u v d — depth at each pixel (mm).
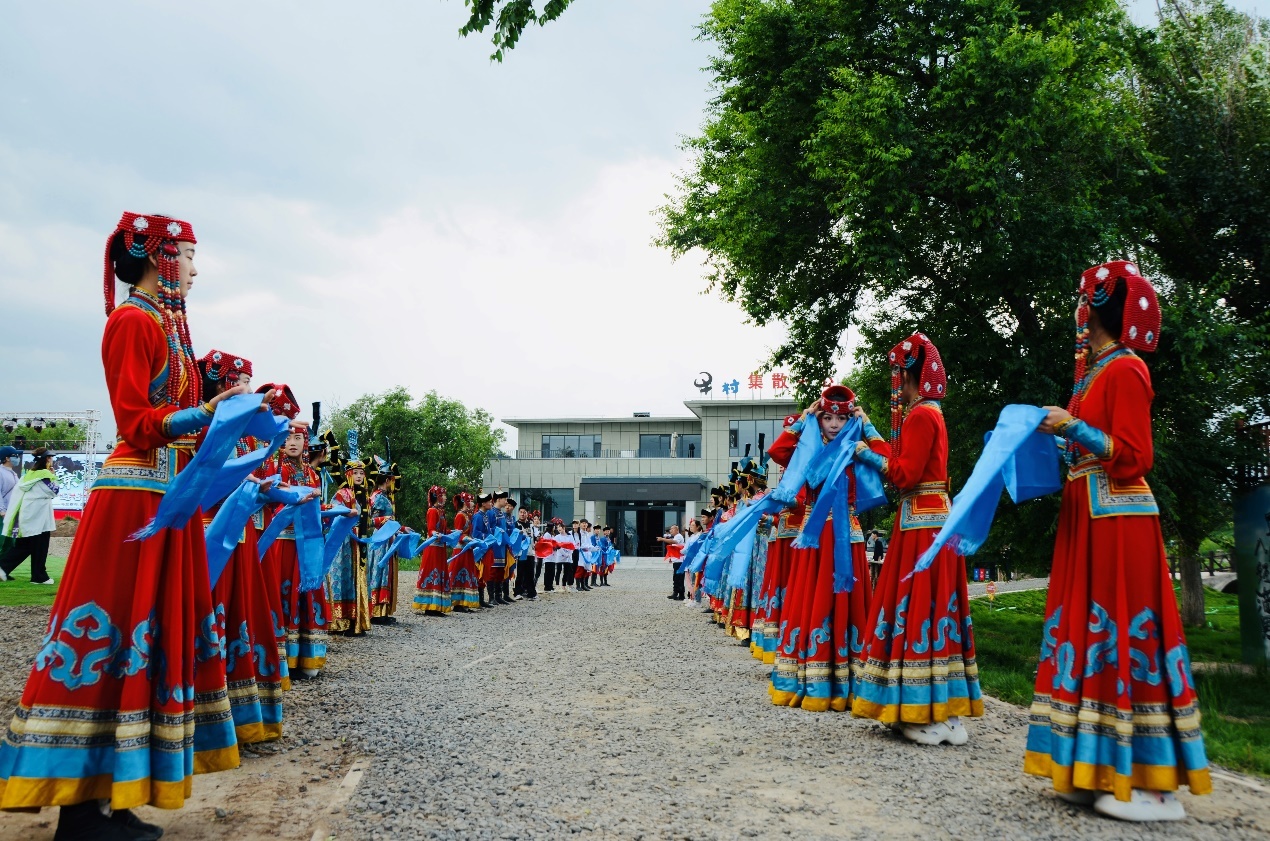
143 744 3256
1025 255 10953
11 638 8570
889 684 5246
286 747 5004
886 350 13617
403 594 18453
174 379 3668
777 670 6535
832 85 12469
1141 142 11523
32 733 3160
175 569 3422
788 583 7141
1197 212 12219
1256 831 3711
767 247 13484
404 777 4375
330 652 9258
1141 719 3795
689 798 4086
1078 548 4023
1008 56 10367
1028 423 4109
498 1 7926
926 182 11320
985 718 6109
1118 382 3969
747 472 10789
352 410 41719
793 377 14570
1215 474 10930
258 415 3877
